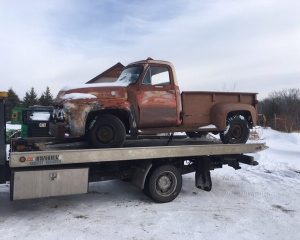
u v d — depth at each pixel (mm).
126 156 6539
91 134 6703
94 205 6758
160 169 6953
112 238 5176
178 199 7316
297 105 37406
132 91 7148
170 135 8242
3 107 5859
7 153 6277
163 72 7570
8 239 5023
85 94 6723
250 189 8234
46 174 5816
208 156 7863
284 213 6535
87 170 6195
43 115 11148
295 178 9461
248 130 8492
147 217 6129
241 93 8445
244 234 5465
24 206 6562
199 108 7930
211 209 6680
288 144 17688
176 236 5320
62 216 6066
